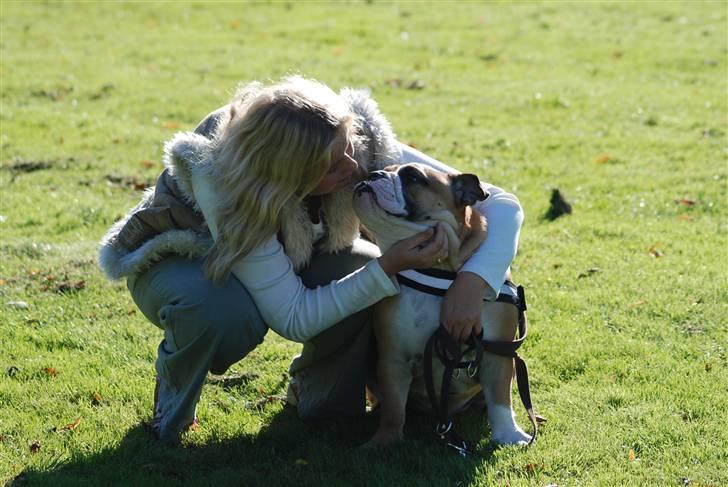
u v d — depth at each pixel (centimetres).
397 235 522
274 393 623
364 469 505
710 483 487
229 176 486
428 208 513
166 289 522
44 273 834
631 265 856
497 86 1747
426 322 520
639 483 486
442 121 1485
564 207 1036
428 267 513
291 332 516
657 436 541
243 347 524
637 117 1497
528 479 494
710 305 751
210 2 2612
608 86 1734
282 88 491
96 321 736
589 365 650
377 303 530
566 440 537
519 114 1540
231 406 599
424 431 561
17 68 1778
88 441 541
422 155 582
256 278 511
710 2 2581
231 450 538
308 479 498
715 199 1062
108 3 2547
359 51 2042
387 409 536
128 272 528
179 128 1420
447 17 2459
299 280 522
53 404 590
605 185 1139
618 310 750
